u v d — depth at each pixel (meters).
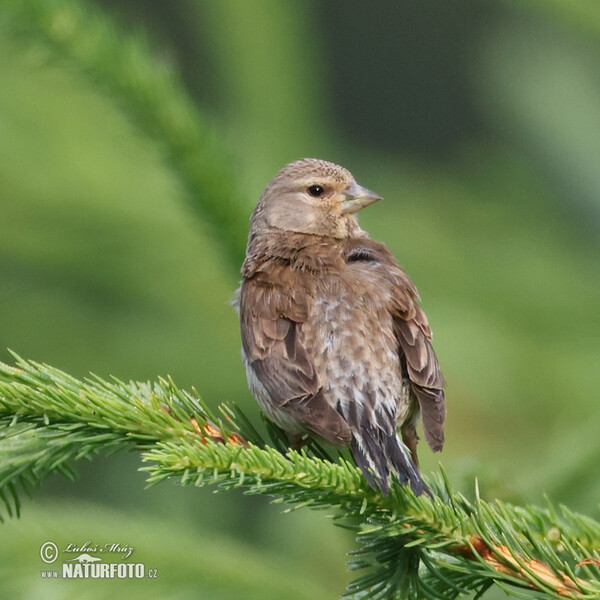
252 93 12.52
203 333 11.92
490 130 21.83
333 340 8.82
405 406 8.91
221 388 11.88
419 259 11.64
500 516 7.16
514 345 11.48
